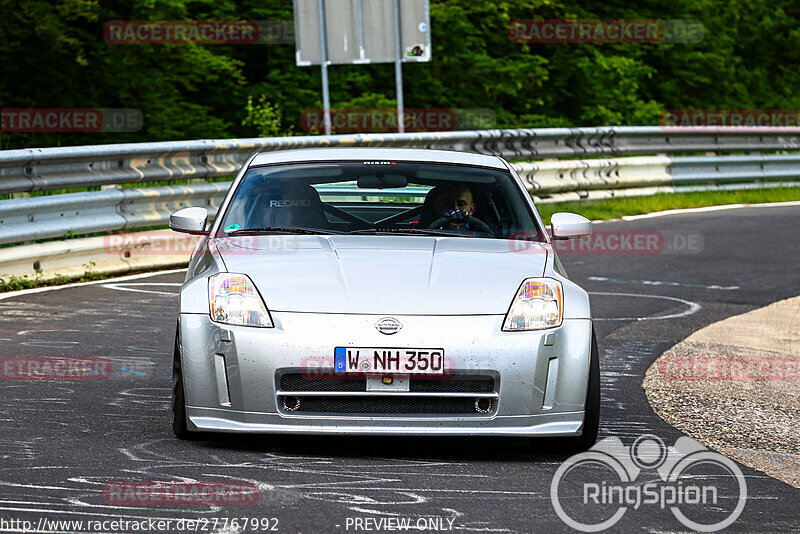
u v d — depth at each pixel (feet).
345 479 36.37
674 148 154.20
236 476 36.09
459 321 39.91
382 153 52.65
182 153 94.32
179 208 93.66
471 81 226.58
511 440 44.06
